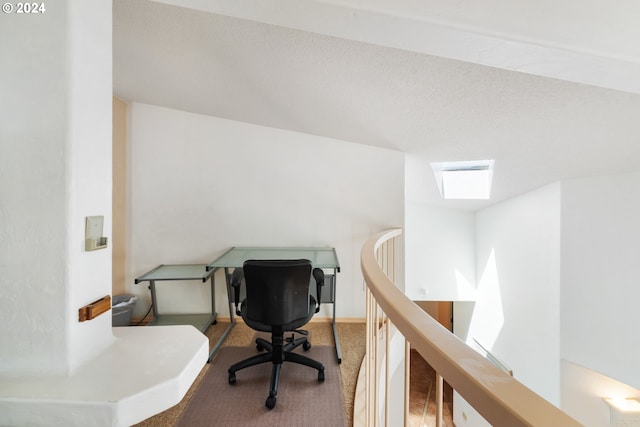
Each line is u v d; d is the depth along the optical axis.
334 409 1.53
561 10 0.95
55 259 0.56
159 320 2.49
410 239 4.34
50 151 0.56
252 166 2.64
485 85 1.47
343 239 2.66
